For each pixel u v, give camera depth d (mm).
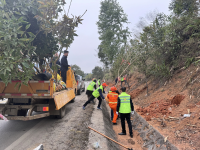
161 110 5656
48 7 4672
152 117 5387
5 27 3264
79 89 13258
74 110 7262
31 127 4859
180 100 5578
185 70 6941
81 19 5043
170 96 6305
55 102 4598
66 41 5371
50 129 4625
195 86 5449
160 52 8312
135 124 5492
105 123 5312
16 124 5191
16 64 3445
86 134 4152
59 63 8367
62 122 5328
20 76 3664
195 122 3959
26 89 4422
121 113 4762
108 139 3959
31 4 4375
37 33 4816
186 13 7898
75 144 3541
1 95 4434
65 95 5840
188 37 7543
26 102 4660
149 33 8688
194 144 3242
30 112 4352
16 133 4332
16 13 3949
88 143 3590
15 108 4426
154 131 4203
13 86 4383
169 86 7109
